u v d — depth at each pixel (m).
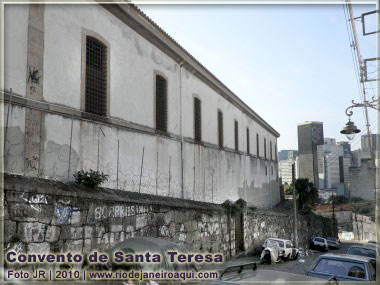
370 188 76.69
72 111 11.74
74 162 11.71
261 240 26.55
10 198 8.30
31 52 10.41
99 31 13.25
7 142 9.46
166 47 17.67
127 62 14.80
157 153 16.61
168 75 18.20
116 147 13.78
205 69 22.02
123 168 14.11
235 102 28.66
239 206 22.80
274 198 40.53
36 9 10.69
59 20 11.51
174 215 14.96
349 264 8.60
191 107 20.62
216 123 24.53
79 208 10.16
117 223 11.58
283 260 23.09
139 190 15.02
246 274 5.50
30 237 8.67
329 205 72.94
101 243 10.82
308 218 42.69
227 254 20.30
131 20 14.86
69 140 11.57
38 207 8.94
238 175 28.28
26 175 9.94
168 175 17.48
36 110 10.46
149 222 13.26
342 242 56.75
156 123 17.14
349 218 67.12
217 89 24.91
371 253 13.13
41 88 10.68
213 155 23.44
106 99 13.45
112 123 13.61
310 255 31.48
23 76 10.12
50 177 10.73
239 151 29.09
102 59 13.60
